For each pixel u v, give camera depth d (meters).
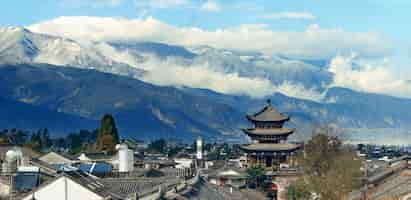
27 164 108.62
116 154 188.88
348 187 172.25
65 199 80.69
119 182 98.31
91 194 81.12
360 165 189.50
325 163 195.88
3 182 89.69
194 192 96.31
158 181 101.69
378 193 155.25
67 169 98.00
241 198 124.00
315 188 175.25
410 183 146.88
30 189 87.06
